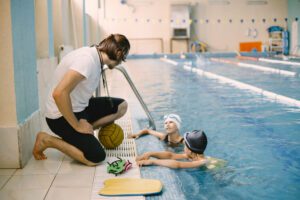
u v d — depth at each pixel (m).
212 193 2.60
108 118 3.63
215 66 12.77
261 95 6.84
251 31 18.44
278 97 6.52
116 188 2.56
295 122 4.76
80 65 2.88
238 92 7.23
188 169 3.06
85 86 3.09
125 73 4.17
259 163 3.25
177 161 3.10
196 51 17.81
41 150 3.27
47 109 3.15
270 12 18.34
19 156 3.07
